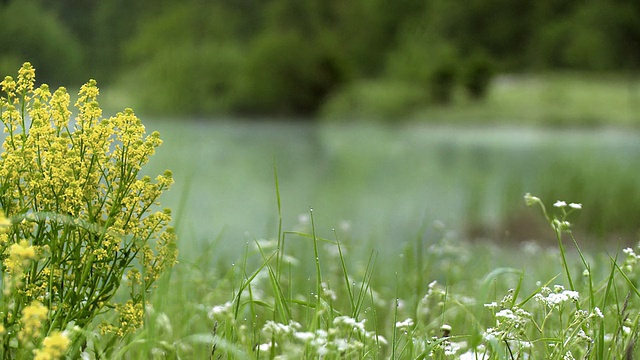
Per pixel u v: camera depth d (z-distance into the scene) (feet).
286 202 63.26
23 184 9.21
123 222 9.25
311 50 266.98
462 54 331.98
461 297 15.19
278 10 444.14
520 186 69.72
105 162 9.29
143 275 9.67
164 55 289.12
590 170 79.00
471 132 188.75
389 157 115.75
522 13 341.00
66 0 389.39
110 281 9.11
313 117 265.13
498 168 96.07
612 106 213.05
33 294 8.57
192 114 269.64
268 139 156.76
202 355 9.68
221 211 53.11
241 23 399.85
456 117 218.18
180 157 103.09
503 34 340.39
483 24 349.20
